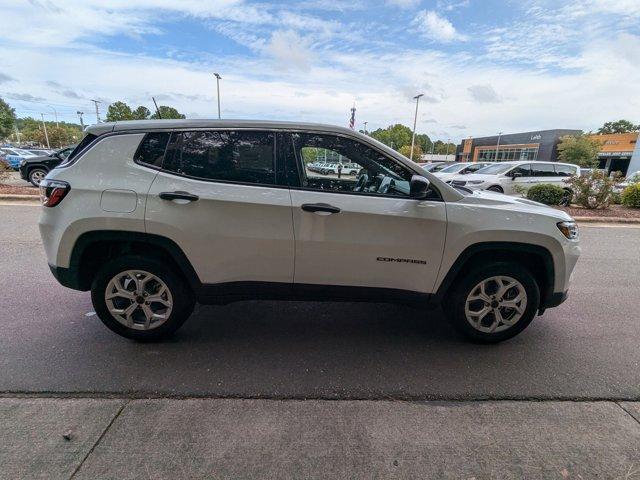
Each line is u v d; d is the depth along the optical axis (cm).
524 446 219
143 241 292
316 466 200
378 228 297
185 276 308
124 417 231
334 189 300
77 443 210
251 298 314
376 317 387
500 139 5866
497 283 322
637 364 309
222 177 294
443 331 361
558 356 319
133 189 286
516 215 308
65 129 8588
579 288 492
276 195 292
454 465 204
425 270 309
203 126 296
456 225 302
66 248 292
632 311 417
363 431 227
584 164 3900
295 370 289
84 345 313
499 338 332
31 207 952
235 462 201
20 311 370
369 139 304
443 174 1612
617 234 877
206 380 272
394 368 295
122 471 193
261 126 299
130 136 293
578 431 232
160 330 316
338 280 309
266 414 239
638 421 242
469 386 274
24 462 196
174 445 211
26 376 269
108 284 304
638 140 3434
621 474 201
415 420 238
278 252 298
